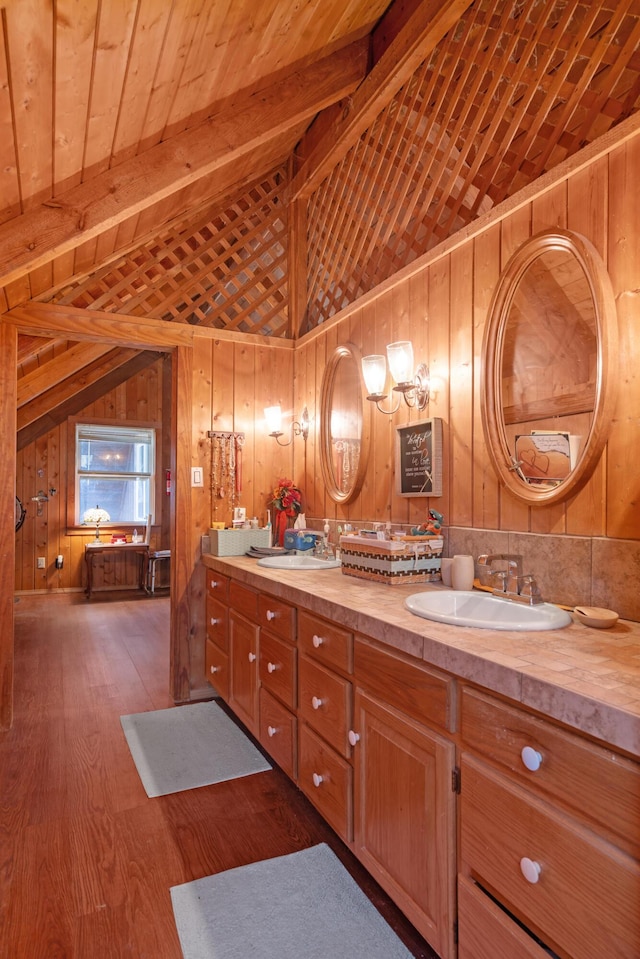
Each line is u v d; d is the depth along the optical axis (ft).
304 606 6.46
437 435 7.35
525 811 3.48
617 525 4.99
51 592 21.86
